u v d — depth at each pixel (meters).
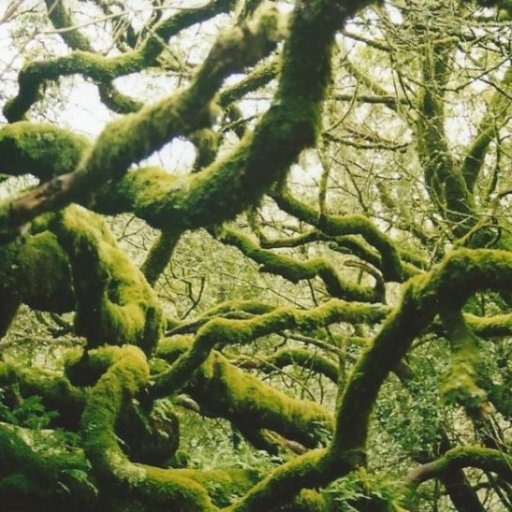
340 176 10.12
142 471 5.40
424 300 3.79
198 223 3.20
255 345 10.86
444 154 8.59
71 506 5.41
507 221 9.06
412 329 4.00
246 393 7.66
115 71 5.36
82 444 5.50
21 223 2.99
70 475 5.43
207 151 4.19
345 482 6.58
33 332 8.53
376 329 10.67
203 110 2.85
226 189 3.07
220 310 8.35
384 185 9.81
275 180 3.10
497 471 8.48
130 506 5.66
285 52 2.82
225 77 2.79
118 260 6.16
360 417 4.54
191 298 10.19
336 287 8.74
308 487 4.99
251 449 8.33
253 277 10.84
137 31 7.67
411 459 9.85
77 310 5.32
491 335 6.30
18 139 3.89
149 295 6.24
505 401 8.42
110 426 5.52
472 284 3.68
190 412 9.16
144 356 5.97
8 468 5.18
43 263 5.06
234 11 5.64
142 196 3.29
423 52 8.39
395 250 8.37
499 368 8.80
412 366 9.45
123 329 5.75
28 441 5.79
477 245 8.84
